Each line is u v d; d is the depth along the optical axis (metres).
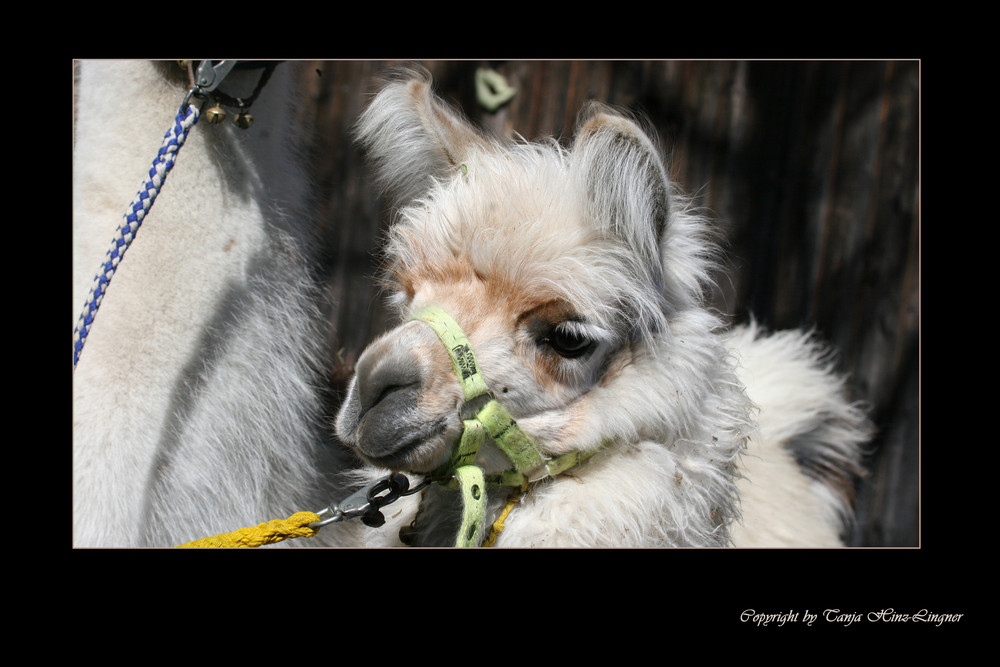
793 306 3.10
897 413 3.02
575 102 3.21
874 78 3.07
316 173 2.30
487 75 3.25
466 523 2.05
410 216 2.16
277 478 2.18
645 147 2.09
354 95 3.26
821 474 2.53
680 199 2.20
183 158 2.12
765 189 3.13
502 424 2.08
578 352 2.09
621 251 2.10
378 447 2.05
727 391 2.15
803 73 3.12
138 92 2.12
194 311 2.12
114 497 2.08
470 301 2.09
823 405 2.49
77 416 2.08
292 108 2.23
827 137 3.11
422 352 2.07
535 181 2.11
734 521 2.24
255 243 2.16
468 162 2.18
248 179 2.16
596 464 2.11
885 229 3.06
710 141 3.15
